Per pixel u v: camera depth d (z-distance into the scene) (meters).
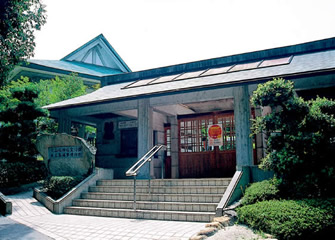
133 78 14.38
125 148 13.98
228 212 6.26
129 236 5.54
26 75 20.73
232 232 5.32
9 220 7.40
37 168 12.48
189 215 6.82
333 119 6.45
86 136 21.88
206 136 12.80
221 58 12.62
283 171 6.68
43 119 15.51
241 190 7.58
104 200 8.63
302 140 6.51
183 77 12.02
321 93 9.59
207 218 6.64
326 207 5.39
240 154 9.01
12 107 12.70
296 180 6.58
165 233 5.61
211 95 9.88
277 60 11.19
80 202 8.71
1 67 8.05
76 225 6.70
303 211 5.30
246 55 12.24
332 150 6.38
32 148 12.80
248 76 9.20
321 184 6.27
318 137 6.43
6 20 7.18
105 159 14.18
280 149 6.97
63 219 7.52
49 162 10.95
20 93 13.19
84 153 10.16
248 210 5.82
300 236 4.98
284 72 8.55
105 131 14.52
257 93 7.23
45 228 6.48
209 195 7.46
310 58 10.23
